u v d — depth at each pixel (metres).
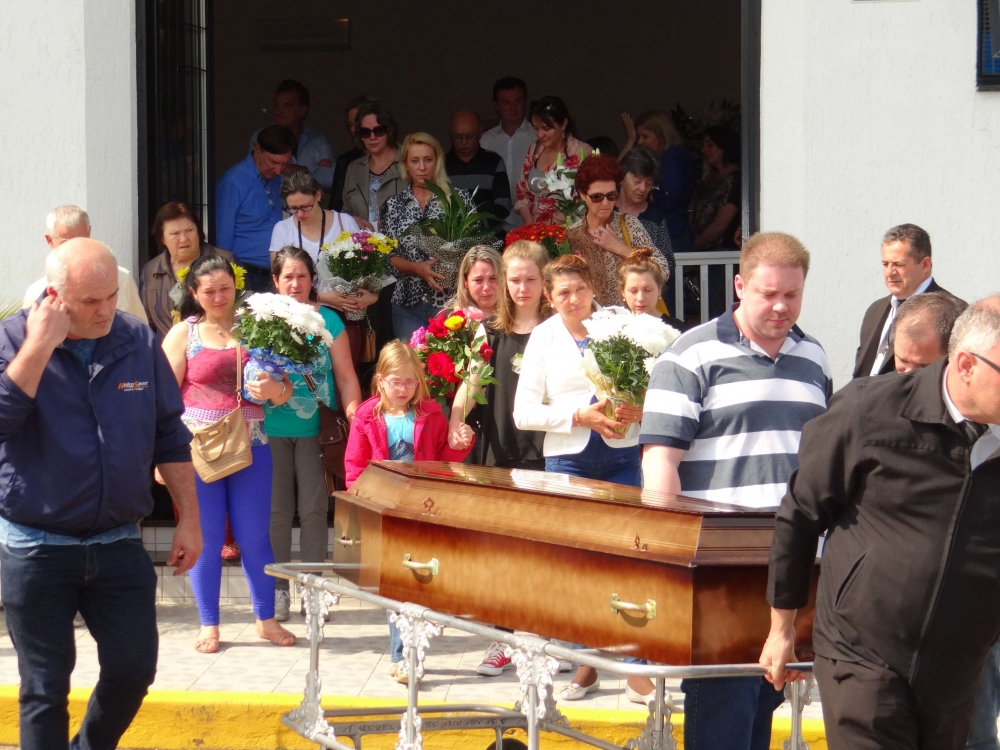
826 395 3.75
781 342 3.70
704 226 8.66
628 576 3.15
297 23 12.14
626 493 3.52
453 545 3.64
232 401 5.93
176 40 7.17
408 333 7.30
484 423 5.88
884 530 2.82
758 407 3.62
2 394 3.65
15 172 6.59
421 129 12.21
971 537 2.75
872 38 6.15
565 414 5.12
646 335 4.78
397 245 7.08
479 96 12.13
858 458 2.83
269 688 5.31
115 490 3.83
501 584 3.49
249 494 5.97
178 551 4.23
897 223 6.19
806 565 2.96
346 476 5.79
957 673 2.83
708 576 3.02
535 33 12.02
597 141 9.04
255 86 12.25
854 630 2.86
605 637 3.20
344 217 7.32
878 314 5.67
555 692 5.32
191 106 7.32
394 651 5.46
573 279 5.27
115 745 4.02
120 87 6.75
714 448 3.65
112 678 3.89
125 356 3.92
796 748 3.55
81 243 3.75
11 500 3.79
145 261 6.90
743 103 6.46
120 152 6.76
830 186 6.22
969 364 2.65
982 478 2.74
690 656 3.00
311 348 5.93
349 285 6.77
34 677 3.81
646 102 11.95
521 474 4.13
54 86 6.54
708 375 3.65
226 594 6.86
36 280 6.61
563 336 5.31
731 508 3.21
